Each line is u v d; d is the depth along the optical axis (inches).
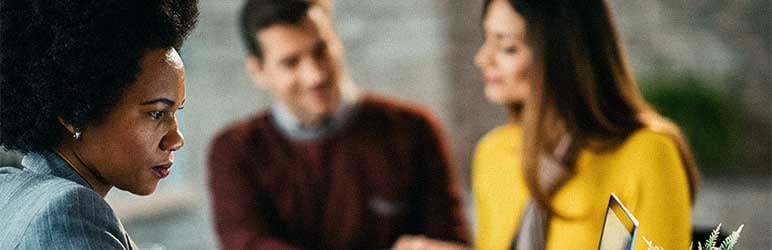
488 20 83.9
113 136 52.9
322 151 111.9
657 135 77.7
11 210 51.3
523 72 82.9
